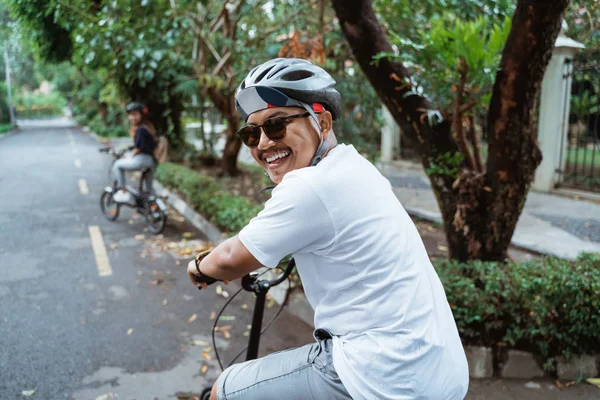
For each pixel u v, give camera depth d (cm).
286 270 219
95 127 3088
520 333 337
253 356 226
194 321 429
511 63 374
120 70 964
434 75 411
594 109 938
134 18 772
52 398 316
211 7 911
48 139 2638
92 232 712
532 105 389
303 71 157
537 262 397
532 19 357
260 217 147
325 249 143
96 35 717
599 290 328
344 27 433
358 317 140
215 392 168
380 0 634
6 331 406
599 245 610
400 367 134
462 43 367
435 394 137
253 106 157
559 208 808
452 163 413
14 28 934
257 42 928
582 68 880
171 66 1089
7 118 3856
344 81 763
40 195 998
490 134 402
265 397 155
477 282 379
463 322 347
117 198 727
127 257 602
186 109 1273
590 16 500
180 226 752
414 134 434
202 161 1183
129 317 436
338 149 154
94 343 388
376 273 139
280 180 162
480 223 421
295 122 155
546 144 930
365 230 140
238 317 438
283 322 427
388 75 428
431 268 155
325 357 149
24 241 667
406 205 838
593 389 323
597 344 343
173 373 348
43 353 371
